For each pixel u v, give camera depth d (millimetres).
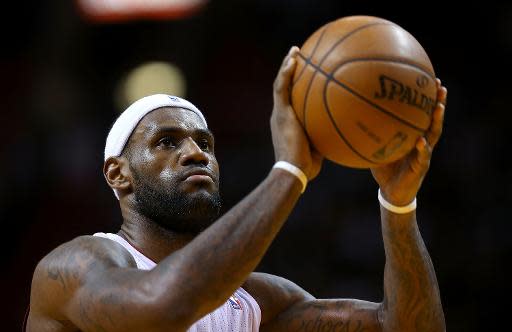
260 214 8695
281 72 9156
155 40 41000
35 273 10219
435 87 9133
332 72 8836
